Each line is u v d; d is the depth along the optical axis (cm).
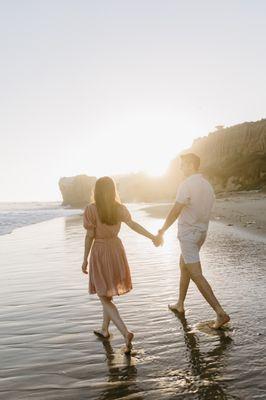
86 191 10906
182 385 349
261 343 431
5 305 627
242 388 338
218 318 484
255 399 320
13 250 1302
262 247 1113
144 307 593
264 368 372
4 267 973
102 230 463
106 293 453
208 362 392
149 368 386
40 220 3225
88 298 655
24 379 373
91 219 461
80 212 5150
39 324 532
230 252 1052
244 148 8888
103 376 374
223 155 9212
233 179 8112
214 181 8481
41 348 449
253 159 8262
